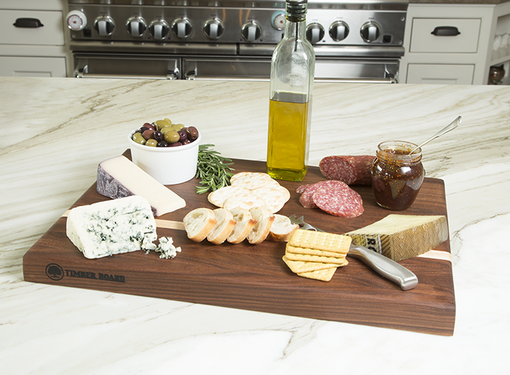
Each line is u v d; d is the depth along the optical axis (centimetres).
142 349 75
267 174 127
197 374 71
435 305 80
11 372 70
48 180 129
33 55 268
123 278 89
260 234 95
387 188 110
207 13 250
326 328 82
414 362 73
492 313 83
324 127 165
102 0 248
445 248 97
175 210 110
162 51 255
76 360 73
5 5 255
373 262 88
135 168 119
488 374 71
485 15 261
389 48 258
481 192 125
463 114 175
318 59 261
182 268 88
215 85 204
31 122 165
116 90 195
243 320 83
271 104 120
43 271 90
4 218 110
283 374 71
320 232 94
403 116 174
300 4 109
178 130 123
